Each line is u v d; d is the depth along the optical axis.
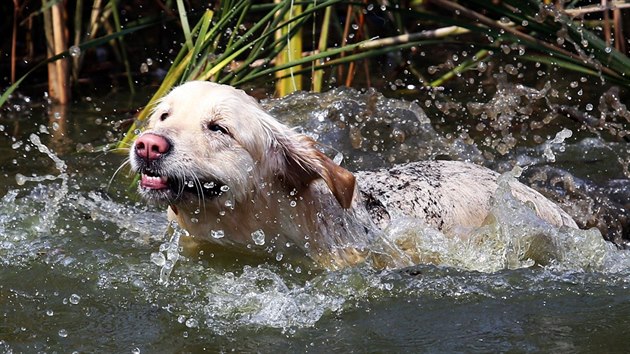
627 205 10.05
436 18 10.42
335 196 8.06
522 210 8.66
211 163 7.78
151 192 7.83
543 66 13.56
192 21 13.65
